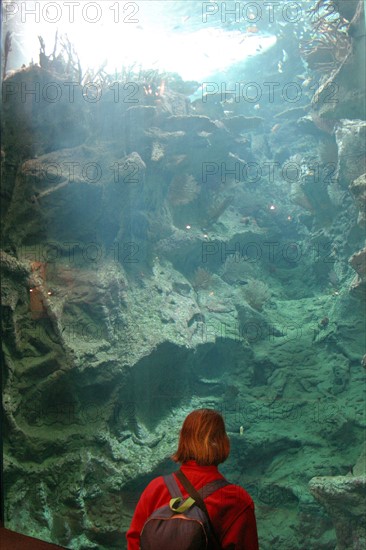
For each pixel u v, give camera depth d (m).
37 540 3.73
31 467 5.06
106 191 5.13
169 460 4.45
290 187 4.38
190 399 4.49
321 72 4.39
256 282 4.41
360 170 3.94
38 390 5.12
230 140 4.66
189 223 4.83
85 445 4.92
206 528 2.02
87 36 5.90
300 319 4.13
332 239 4.09
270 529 4.12
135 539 2.22
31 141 5.80
